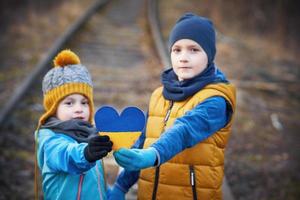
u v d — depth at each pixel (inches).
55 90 110.8
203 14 789.2
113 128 89.1
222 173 112.3
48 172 108.1
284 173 231.5
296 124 325.7
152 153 91.9
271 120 321.7
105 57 461.7
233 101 110.2
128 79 389.1
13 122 270.1
